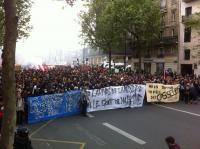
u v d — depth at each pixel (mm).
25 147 9766
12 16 6941
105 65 67375
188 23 41219
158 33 51219
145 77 33906
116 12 47094
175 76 35656
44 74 33938
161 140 15758
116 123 19344
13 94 6941
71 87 24266
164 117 21266
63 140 15578
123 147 14578
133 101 25562
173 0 50938
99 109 23922
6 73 6895
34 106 19328
